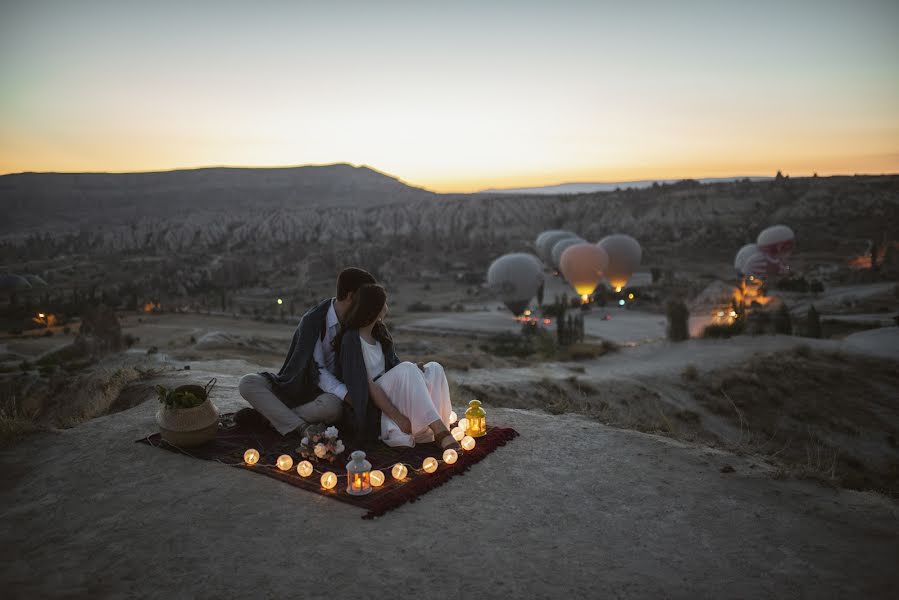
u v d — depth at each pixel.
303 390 5.75
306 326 5.69
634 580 3.54
